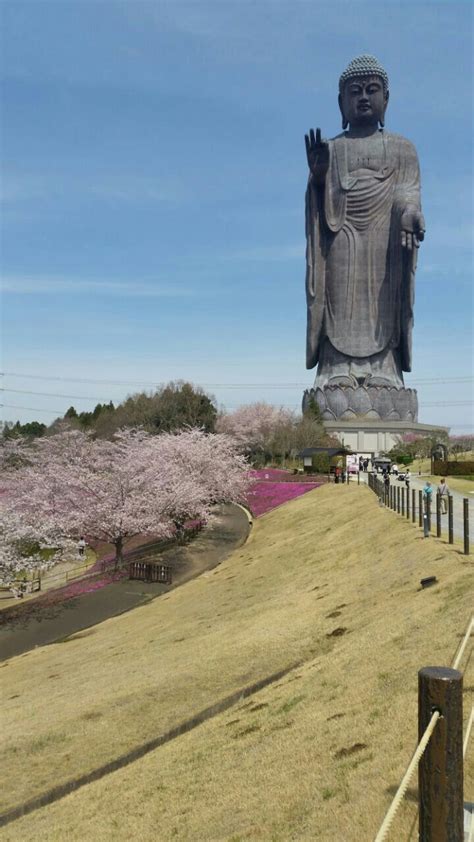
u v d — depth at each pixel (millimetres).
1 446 92250
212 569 49750
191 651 26109
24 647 35656
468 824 8430
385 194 164500
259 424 140125
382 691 15195
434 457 102312
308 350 172000
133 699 21188
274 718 16328
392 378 170000
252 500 86125
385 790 10766
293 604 29547
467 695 12828
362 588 27891
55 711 21953
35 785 16484
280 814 11305
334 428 161500
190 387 124438
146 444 71875
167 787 14203
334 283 168125
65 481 54156
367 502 55969
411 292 163875
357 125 169000
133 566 48688
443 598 20984
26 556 52688
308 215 169375
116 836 12672
